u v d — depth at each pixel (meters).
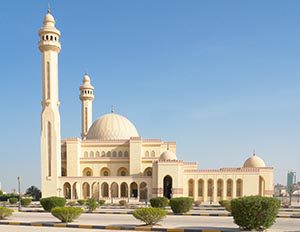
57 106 79.19
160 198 44.47
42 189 76.56
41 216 36.28
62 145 87.94
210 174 75.62
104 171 87.69
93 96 101.88
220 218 33.22
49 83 77.81
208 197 75.25
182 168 76.00
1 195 95.12
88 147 89.44
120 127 95.06
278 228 23.88
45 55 77.56
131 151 85.25
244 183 74.56
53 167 77.06
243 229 22.67
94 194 80.88
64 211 28.27
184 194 75.56
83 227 25.64
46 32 77.06
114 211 43.34
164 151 84.06
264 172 76.38
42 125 77.62
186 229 23.06
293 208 50.38
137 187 81.06
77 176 81.88
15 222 28.50
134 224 26.94
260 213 21.78
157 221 26.30
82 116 100.75
